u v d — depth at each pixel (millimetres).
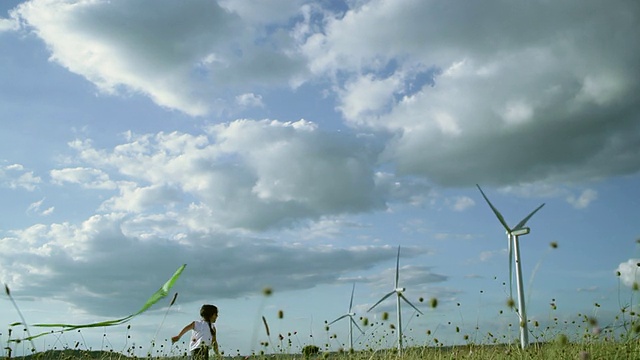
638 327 8336
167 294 5770
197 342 11789
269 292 6664
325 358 10500
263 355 11266
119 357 11578
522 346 10359
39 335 6277
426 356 11281
